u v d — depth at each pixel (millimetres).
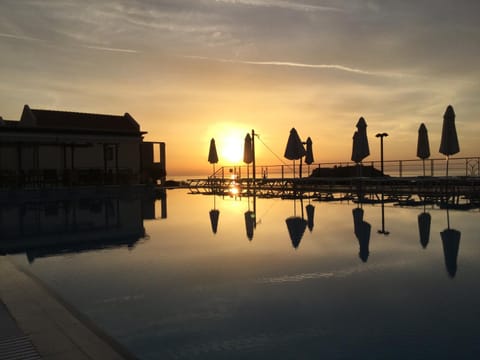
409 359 2240
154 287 3863
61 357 2256
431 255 4988
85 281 4121
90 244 6324
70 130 19828
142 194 19500
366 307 3145
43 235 7355
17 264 4941
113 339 2629
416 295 3406
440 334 2578
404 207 10969
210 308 3230
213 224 8453
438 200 12867
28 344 2451
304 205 12211
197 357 2352
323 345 2465
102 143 20734
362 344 2461
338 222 8203
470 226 7273
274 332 2705
